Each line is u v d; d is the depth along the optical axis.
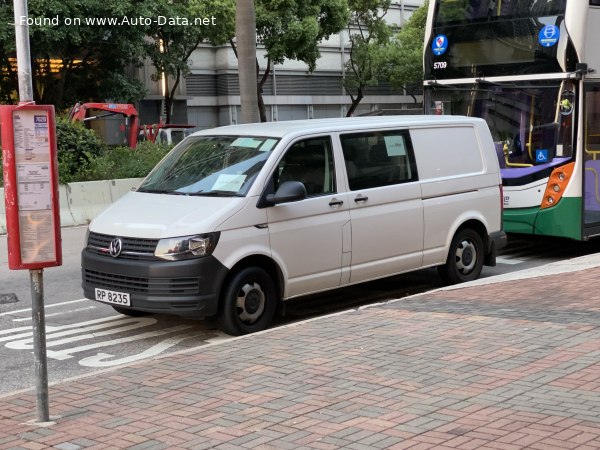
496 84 11.77
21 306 9.50
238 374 5.77
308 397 5.12
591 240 13.80
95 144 17.73
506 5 11.62
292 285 7.90
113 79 27.00
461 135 9.67
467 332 6.55
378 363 5.81
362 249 8.46
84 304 9.40
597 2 11.14
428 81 12.59
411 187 8.94
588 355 5.66
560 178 11.20
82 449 4.43
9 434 4.76
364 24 36.22
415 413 4.69
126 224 7.62
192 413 4.96
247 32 15.34
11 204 4.70
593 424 4.33
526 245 13.49
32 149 4.71
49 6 22.73
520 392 4.95
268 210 7.68
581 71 10.91
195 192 7.96
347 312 7.72
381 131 8.80
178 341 7.71
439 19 12.49
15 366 7.02
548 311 7.13
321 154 8.25
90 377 5.99
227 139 8.50
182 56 29.02
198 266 7.19
